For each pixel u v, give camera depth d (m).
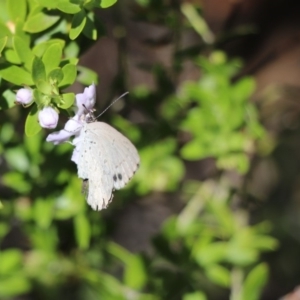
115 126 0.32
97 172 0.26
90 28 0.25
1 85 0.26
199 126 0.32
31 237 0.33
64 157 0.30
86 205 0.30
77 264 0.33
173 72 0.33
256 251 0.33
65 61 0.25
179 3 0.32
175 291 0.31
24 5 0.26
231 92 0.32
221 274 0.31
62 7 0.25
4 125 0.30
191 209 0.33
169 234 0.31
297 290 0.33
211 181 0.33
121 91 0.32
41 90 0.25
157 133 0.32
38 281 0.33
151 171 0.32
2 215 0.31
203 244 0.31
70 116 0.26
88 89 0.25
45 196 0.30
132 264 0.31
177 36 0.32
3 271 0.32
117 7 0.32
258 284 0.31
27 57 0.25
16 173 0.30
